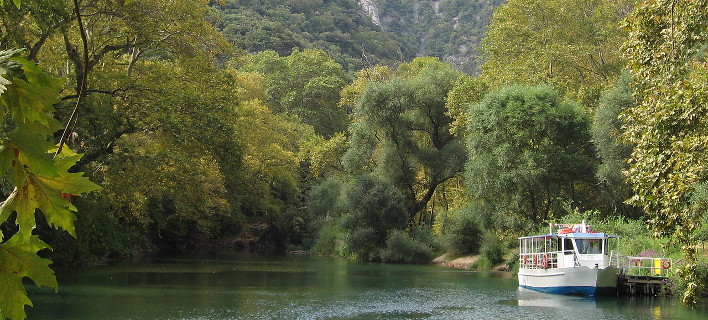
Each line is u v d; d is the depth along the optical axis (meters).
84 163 24.53
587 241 29.98
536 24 51.03
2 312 2.06
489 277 36.28
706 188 17.11
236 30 113.06
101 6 24.78
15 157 2.03
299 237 67.19
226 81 28.95
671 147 14.02
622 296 27.83
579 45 46.03
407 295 27.27
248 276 34.44
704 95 13.52
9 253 2.06
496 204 39.69
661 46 14.43
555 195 38.12
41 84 2.07
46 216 2.06
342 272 38.56
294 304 23.77
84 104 23.22
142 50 27.80
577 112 38.22
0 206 2.04
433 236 51.25
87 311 20.34
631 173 15.12
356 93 66.88
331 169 61.84
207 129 26.00
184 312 20.88
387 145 52.22
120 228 43.50
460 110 46.59
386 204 50.50
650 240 32.66
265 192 57.72
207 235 58.34
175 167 27.27
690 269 14.16
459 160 50.22
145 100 25.83
